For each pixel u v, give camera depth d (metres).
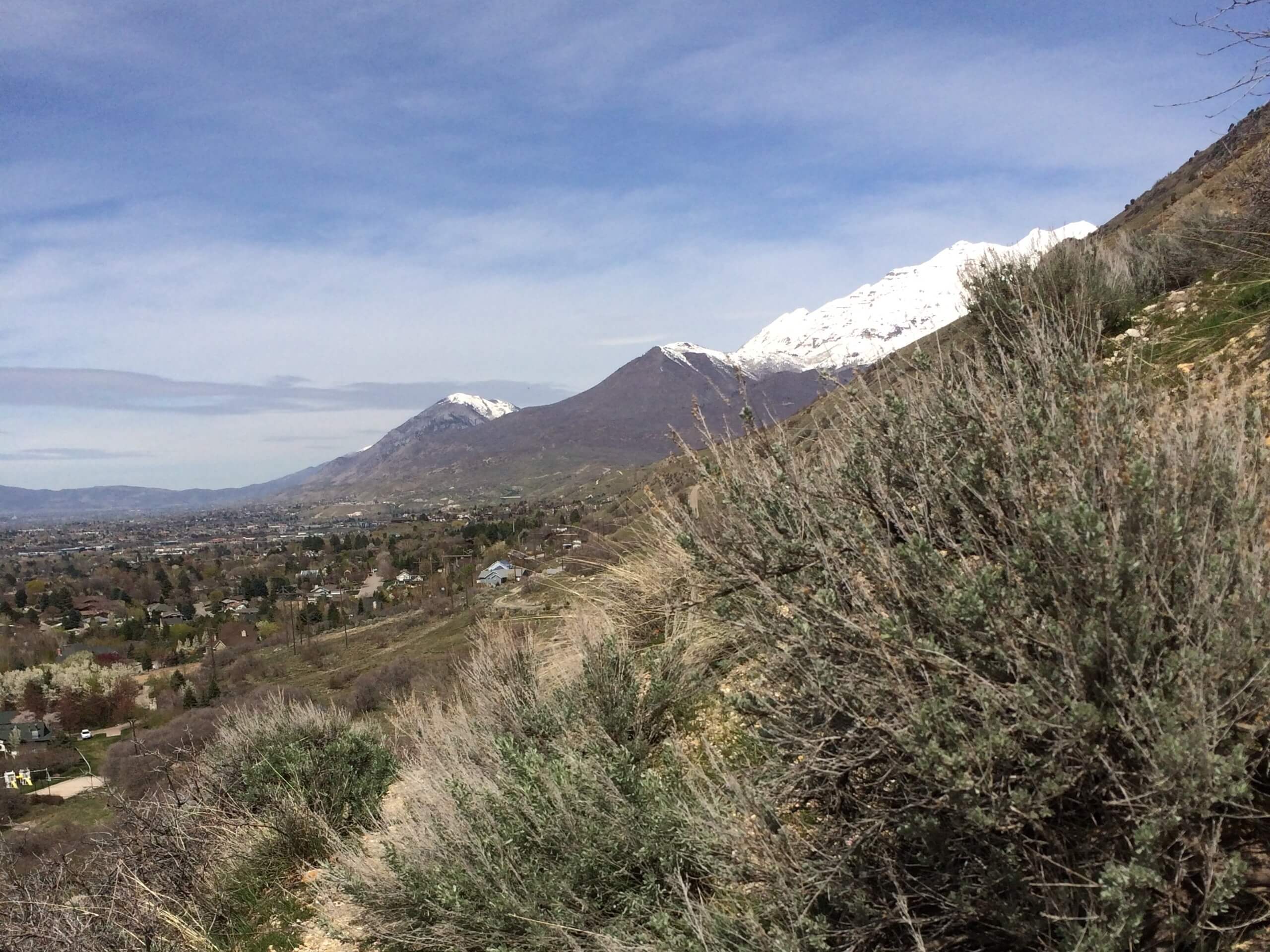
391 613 93.50
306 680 49.53
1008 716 1.91
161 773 6.88
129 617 128.00
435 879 3.70
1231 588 1.87
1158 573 1.87
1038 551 2.04
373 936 4.12
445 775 4.45
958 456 2.43
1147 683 1.79
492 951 3.20
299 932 4.88
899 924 2.23
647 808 3.29
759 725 2.77
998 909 1.98
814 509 2.42
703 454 2.78
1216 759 1.59
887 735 2.10
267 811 6.37
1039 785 1.84
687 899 2.60
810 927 2.25
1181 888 1.81
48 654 103.25
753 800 2.50
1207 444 2.15
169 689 72.06
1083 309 2.88
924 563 2.12
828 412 2.82
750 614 2.50
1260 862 1.88
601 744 4.21
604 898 3.25
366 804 6.16
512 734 4.99
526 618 6.57
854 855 2.27
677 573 5.26
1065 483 2.07
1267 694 1.77
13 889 5.41
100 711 63.66
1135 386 2.52
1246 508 1.93
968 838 2.05
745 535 2.54
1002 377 2.66
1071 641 1.83
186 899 5.63
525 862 3.50
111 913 5.08
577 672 5.27
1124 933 1.71
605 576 6.29
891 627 1.97
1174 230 8.00
